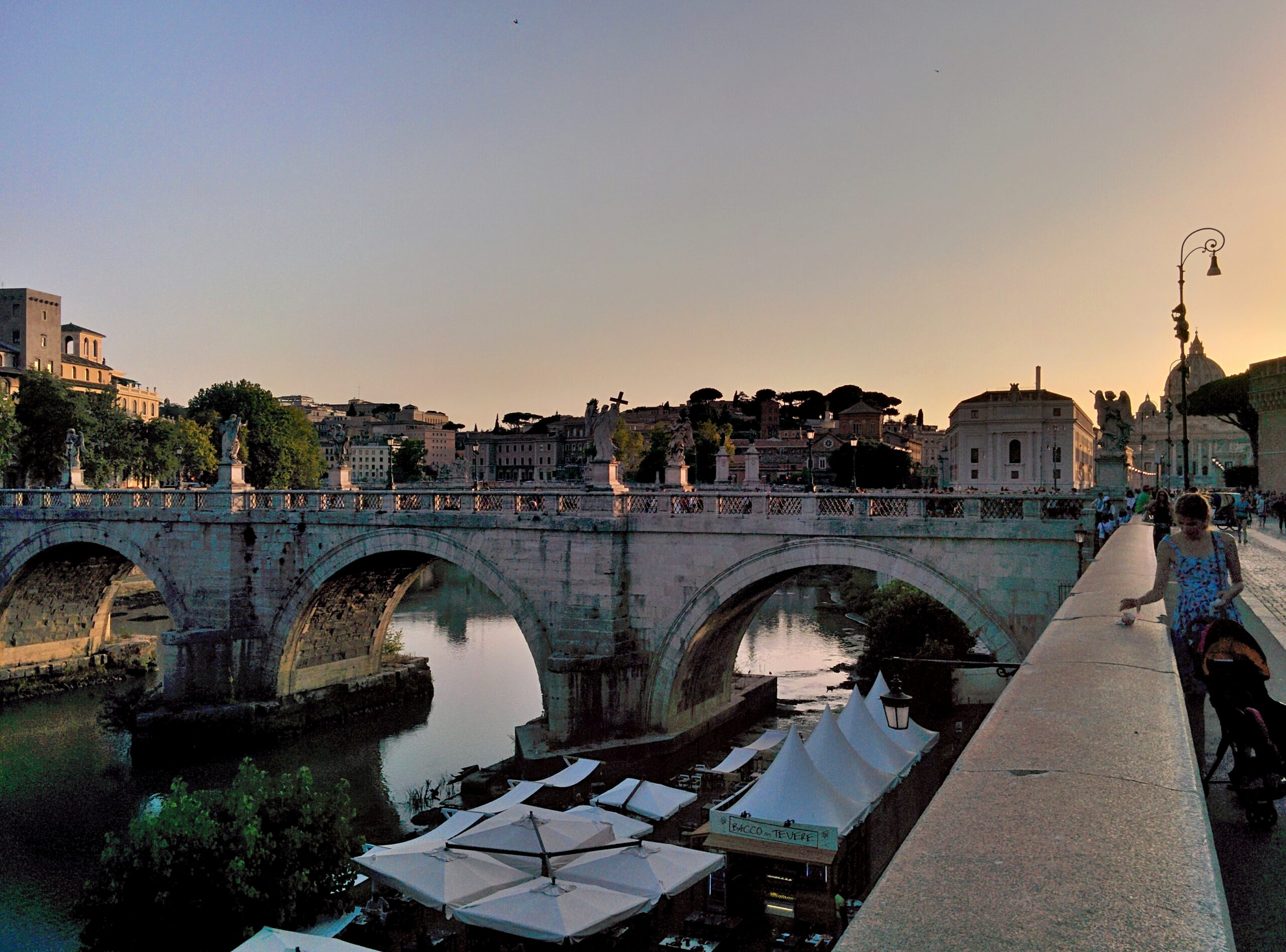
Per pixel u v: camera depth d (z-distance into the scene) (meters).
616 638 36.00
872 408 190.25
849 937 2.49
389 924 24.88
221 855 22.97
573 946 22.69
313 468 122.31
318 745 43.19
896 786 27.17
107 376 143.38
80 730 46.41
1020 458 134.75
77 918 27.81
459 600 88.62
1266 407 74.50
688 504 36.50
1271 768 5.86
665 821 31.03
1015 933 2.39
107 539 48.56
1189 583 7.78
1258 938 4.32
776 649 63.25
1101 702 5.00
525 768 34.16
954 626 48.38
